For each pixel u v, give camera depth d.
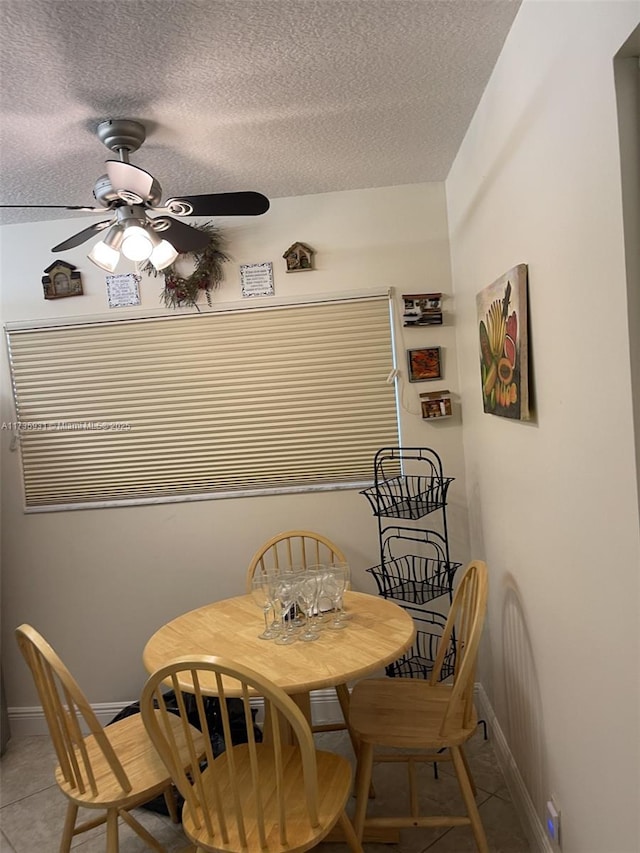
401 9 1.65
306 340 3.18
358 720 2.09
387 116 2.30
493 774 2.58
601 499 1.33
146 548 3.25
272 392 3.20
